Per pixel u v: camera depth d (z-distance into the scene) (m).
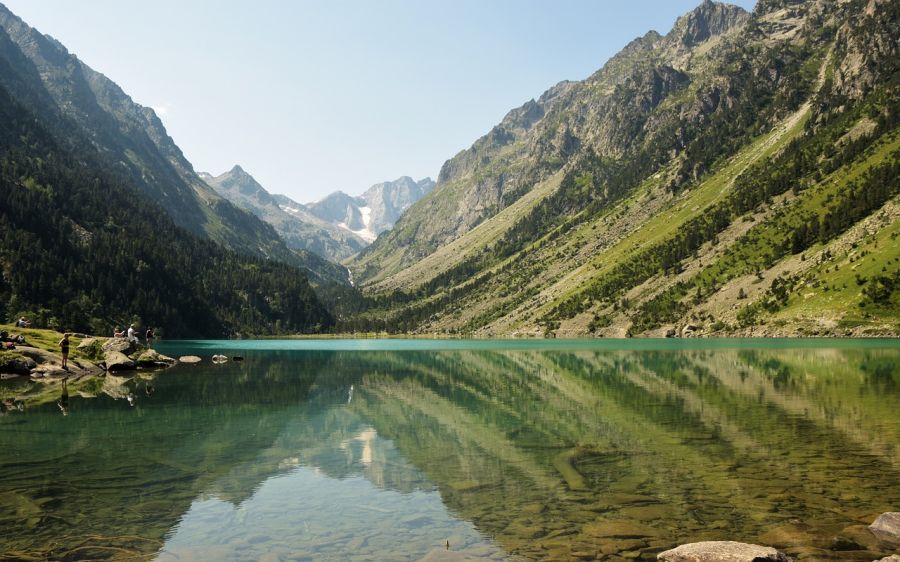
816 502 17.20
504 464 22.80
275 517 16.67
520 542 14.48
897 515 15.12
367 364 88.12
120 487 19.64
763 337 165.12
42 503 17.61
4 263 188.00
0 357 60.47
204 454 25.11
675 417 33.41
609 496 18.19
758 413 34.25
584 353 114.88
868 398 40.38
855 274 164.38
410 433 29.97
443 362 92.50
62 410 38.16
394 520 16.31
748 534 14.71
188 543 14.52
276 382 58.25
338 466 23.02
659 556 13.30
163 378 62.22
